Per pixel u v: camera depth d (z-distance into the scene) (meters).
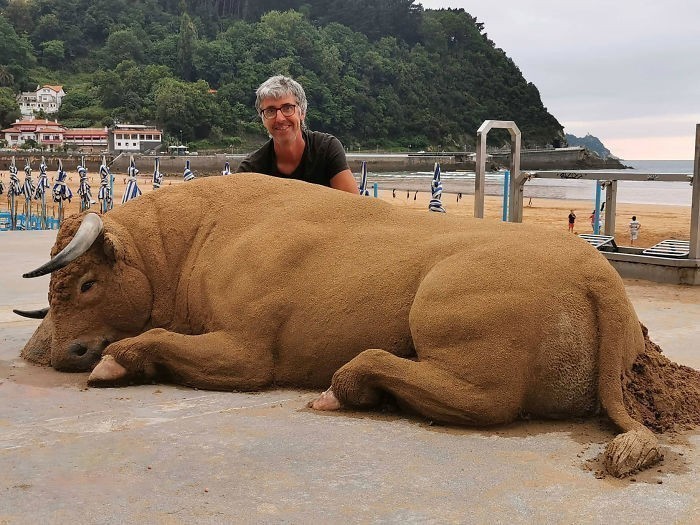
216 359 4.70
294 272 4.80
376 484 3.24
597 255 4.29
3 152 93.75
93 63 152.00
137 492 3.15
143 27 157.62
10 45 144.75
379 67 137.50
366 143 128.75
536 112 152.50
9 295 9.05
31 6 157.00
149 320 5.33
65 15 158.25
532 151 101.94
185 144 115.06
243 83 128.12
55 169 89.50
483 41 164.88
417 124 135.88
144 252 5.33
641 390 4.14
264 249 4.89
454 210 31.75
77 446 3.66
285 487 3.20
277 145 6.18
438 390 3.96
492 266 4.15
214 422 4.03
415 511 2.99
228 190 5.49
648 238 21.28
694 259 10.34
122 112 126.50
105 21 156.75
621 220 27.22
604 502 3.08
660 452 3.52
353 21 159.75
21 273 11.09
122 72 136.00
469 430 3.94
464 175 68.44
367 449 3.64
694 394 4.32
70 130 119.38
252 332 4.75
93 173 78.31
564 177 11.79
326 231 4.93
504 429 3.96
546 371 4.00
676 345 6.36
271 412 4.23
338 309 4.58
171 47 144.12
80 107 133.50
